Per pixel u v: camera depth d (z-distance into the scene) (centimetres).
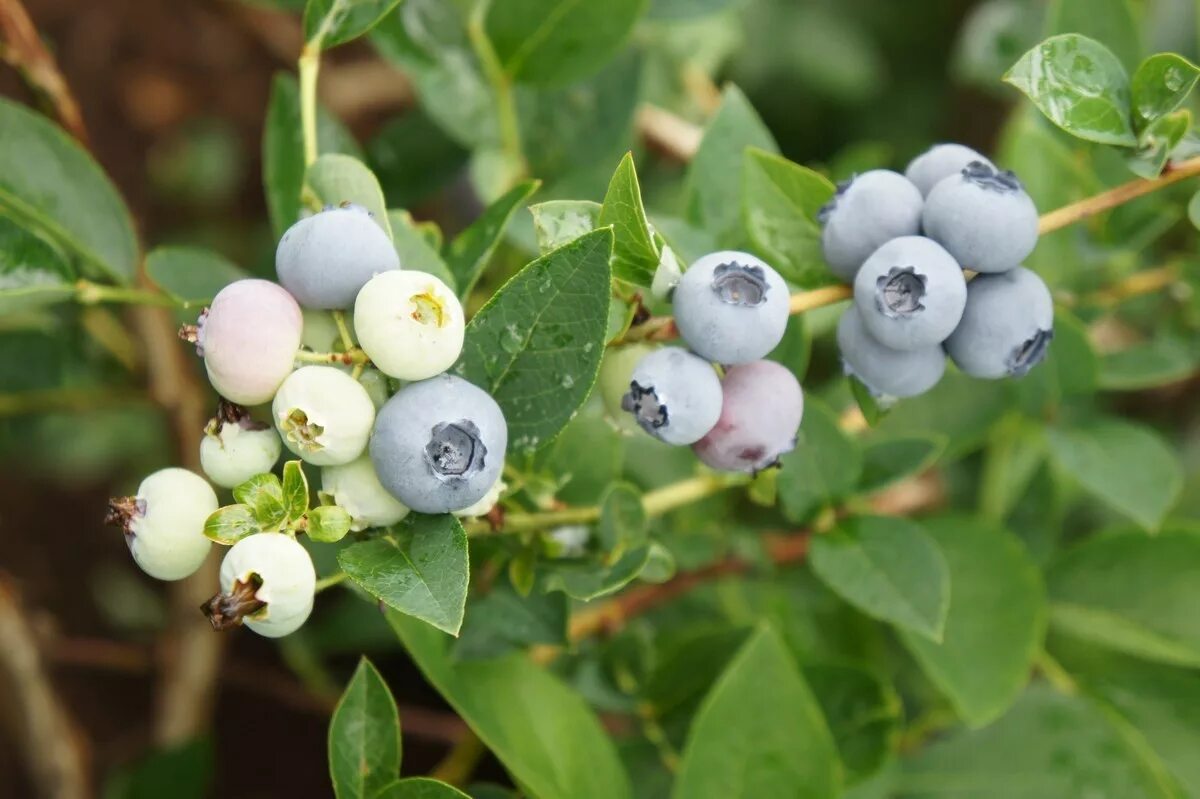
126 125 88
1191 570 51
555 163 52
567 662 51
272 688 68
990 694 49
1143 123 42
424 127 54
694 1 52
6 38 48
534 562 45
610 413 43
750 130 48
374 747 43
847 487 47
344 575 41
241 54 91
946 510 56
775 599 54
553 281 41
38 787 64
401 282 39
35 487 80
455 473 39
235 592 39
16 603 61
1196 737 51
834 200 42
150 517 40
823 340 63
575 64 50
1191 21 58
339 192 43
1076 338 49
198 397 57
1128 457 50
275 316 40
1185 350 52
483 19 50
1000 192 41
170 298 48
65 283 47
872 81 83
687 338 41
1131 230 50
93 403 55
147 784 55
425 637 45
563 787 45
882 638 55
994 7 63
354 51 86
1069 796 51
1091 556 52
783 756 46
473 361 41
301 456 40
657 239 41
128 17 90
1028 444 53
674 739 50
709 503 51
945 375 51
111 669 77
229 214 88
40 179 47
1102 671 52
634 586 52
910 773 51
